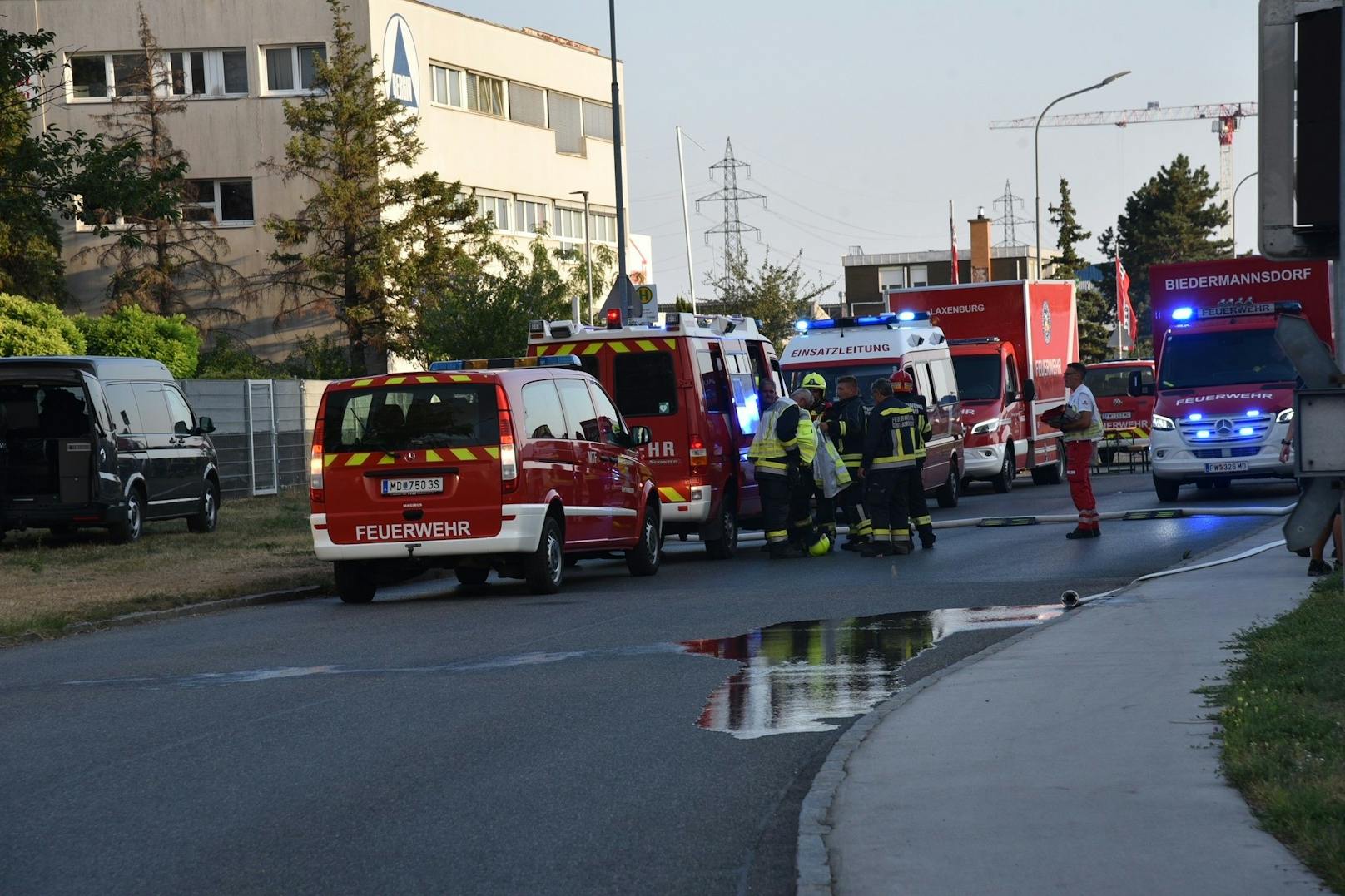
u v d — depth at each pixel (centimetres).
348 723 1012
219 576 2002
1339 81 711
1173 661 1048
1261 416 2695
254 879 667
